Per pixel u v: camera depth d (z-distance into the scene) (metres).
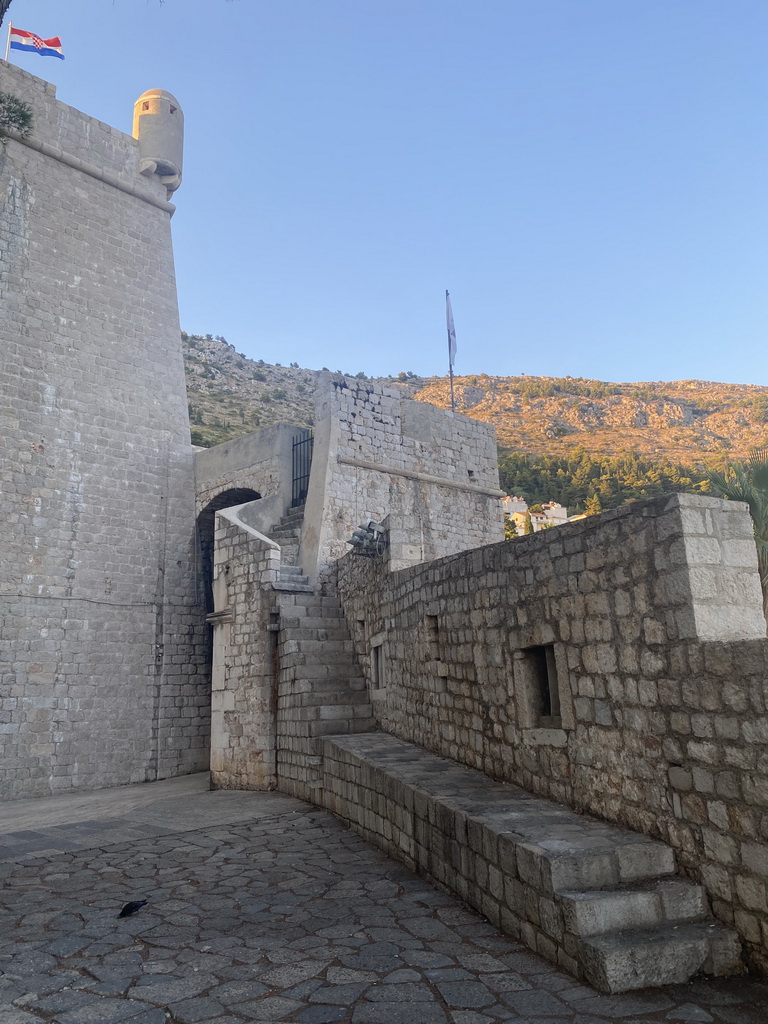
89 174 17.66
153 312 18.31
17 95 16.61
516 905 4.78
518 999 3.87
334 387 15.77
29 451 15.45
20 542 14.98
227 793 12.12
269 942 4.96
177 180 19.14
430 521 17.17
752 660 4.15
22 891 6.58
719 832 4.32
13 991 4.24
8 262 15.84
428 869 6.29
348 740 9.90
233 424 70.62
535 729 6.39
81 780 14.87
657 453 112.19
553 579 6.22
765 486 14.30
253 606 13.12
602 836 4.95
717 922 4.27
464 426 18.86
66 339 16.48
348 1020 3.72
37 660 14.77
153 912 5.78
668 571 4.89
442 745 8.41
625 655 5.25
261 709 12.41
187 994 4.13
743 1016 3.59
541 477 91.62
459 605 8.04
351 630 12.57
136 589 16.66
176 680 16.81
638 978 3.89
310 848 7.78
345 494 15.20
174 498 17.83
